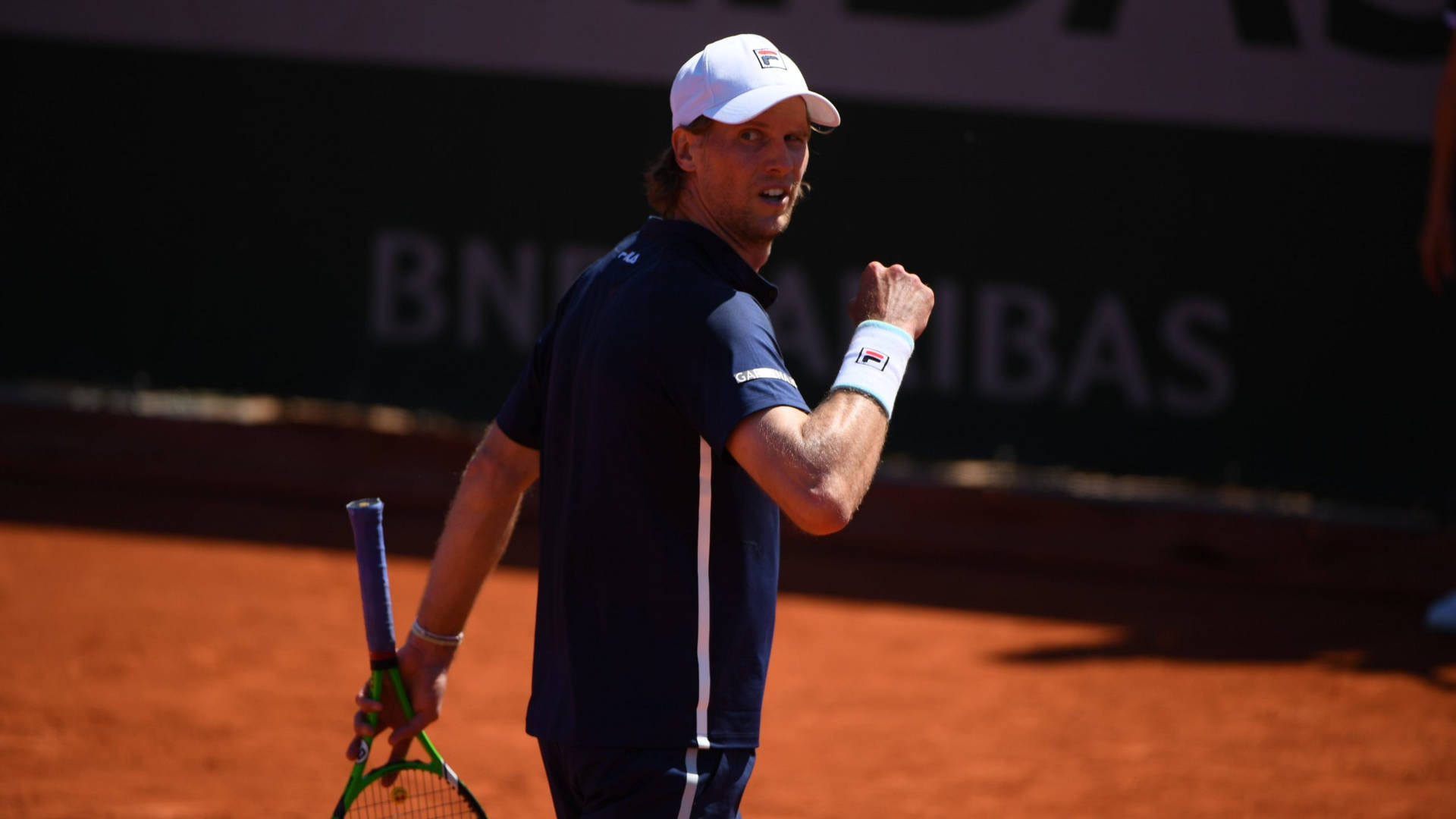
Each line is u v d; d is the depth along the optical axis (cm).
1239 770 1789
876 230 3519
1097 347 3500
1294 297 3462
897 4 3481
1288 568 3212
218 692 1986
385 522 3200
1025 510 3409
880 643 2480
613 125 3538
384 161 3547
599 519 794
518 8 3519
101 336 3550
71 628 2262
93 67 3512
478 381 3572
